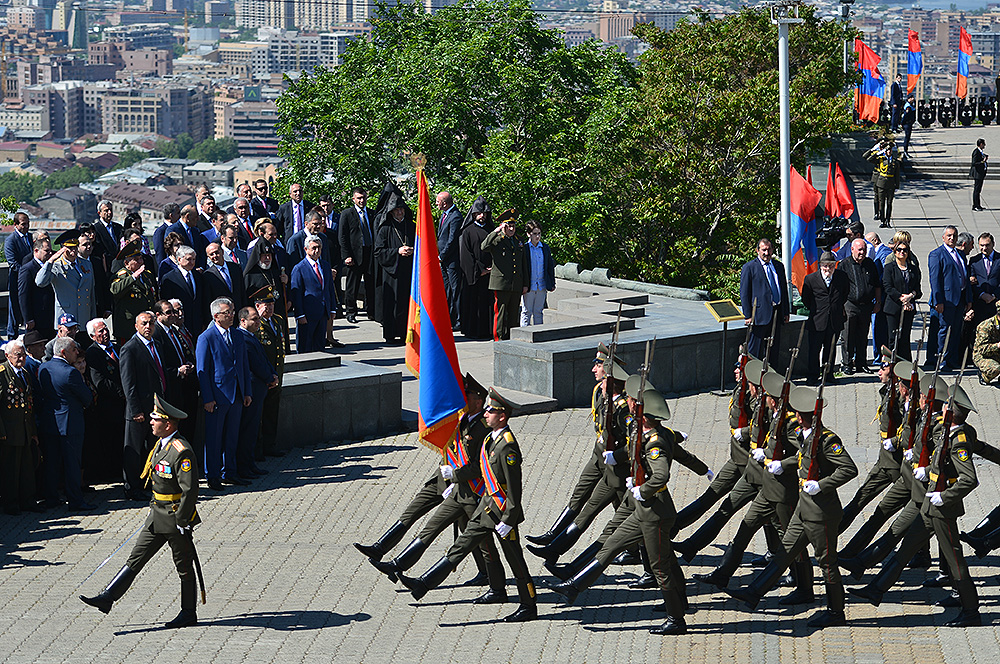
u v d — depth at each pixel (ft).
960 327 65.57
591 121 118.42
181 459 33.96
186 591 34.55
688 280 118.21
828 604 34.53
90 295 62.39
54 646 32.99
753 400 37.19
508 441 34.42
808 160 129.49
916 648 32.60
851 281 63.16
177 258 56.95
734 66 141.59
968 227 111.34
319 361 55.93
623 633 33.99
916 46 175.32
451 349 39.27
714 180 119.75
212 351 46.83
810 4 143.33
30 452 45.19
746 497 37.09
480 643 33.27
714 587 37.65
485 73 118.42
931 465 34.06
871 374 64.69
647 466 33.60
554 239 112.78
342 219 73.36
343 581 38.01
